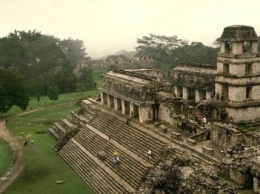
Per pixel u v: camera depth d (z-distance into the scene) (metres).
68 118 60.94
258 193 25.64
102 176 38.47
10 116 76.00
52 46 119.94
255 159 26.73
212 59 102.31
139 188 32.81
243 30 46.50
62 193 36.81
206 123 41.25
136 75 49.97
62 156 48.28
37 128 64.44
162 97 44.19
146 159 37.12
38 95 90.88
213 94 51.62
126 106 50.12
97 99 61.62
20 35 131.50
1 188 38.59
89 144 46.66
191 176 26.78
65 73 108.19
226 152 30.88
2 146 53.69
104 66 150.38
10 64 112.44
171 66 118.69
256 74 47.41
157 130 41.19
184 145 35.59
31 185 39.09
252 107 47.56
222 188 24.45
